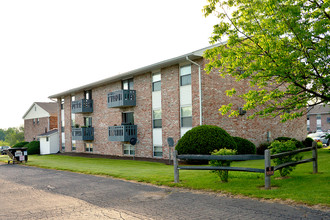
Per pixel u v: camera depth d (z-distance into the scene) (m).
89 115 28.77
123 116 24.56
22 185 11.02
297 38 8.66
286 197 6.75
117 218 6.03
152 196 7.98
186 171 12.47
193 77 18.83
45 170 16.05
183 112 19.50
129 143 23.86
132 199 7.75
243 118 20.44
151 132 21.70
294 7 8.15
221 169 8.68
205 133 15.95
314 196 6.61
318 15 8.65
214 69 18.92
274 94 9.45
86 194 8.72
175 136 19.81
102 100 26.84
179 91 19.69
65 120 32.88
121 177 11.59
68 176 12.98
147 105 22.08
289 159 9.16
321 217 5.41
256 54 9.14
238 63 9.33
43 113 42.19
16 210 7.11
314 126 60.12
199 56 18.16
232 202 6.83
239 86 20.33
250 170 8.17
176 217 5.92
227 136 16.12
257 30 9.27
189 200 7.28
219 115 19.02
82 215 6.39
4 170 17.02
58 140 35.12
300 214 5.64
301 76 8.82
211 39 9.95
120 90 22.81
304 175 9.48
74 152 31.36
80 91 30.12
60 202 7.79
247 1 9.38
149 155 21.80
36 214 6.64
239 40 9.50
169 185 9.30
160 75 21.20
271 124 22.38
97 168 15.50
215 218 5.72
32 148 37.03
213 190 8.16
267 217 5.58
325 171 10.20
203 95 18.25
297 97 9.48
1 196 8.98
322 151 20.00
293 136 24.33
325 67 8.87
